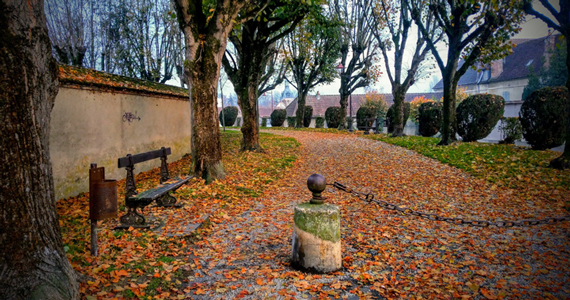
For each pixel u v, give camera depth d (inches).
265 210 271.0
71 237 179.5
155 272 151.3
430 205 276.4
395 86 803.4
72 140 292.2
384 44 829.8
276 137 869.2
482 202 278.8
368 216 252.2
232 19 337.1
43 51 108.3
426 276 156.5
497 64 1545.3
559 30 362.6
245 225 232.4
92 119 318.3
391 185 347.3
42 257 106.9
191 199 281.7
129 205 203.6
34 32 104.0
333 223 161.0
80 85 299.1
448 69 574.6
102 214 154.1
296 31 900.6
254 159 490.6
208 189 311.4
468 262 170.2
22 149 103.0
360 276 154.9
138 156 247.1
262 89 1204.5
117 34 882.8
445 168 403.5
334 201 296.8
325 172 430.6
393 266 168.4
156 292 137.3
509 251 183.0
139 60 948.0
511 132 588.1
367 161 486.0
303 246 161.0
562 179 315.0
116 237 184.5
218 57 341.7
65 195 282.7
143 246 177.6
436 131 794.8
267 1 378.6
